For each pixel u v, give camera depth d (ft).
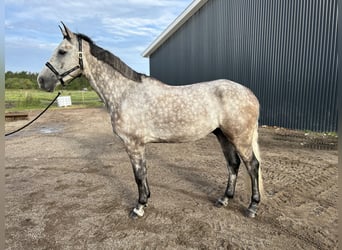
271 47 26.45
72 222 8.99
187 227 8.44
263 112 28.04
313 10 22.74
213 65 33.94
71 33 8.53
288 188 11.33
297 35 24.12
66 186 12.35
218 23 32.40
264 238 7.78
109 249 7.46
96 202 10.53
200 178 12.96
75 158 17.34
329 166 14.21
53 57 8.61
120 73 8.61
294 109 25.09
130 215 9.18
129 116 8.38
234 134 8.35
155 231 8.27
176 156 17.22
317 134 22.58
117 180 13.08
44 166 15.67
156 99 8.30
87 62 8.70
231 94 8.25
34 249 7.55
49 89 8.72
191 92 8.41
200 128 8.32
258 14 27.35
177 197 10.72
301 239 7.69
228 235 7.95
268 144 19.60
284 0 24.85
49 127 31.09
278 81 26.22
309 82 23.59
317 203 9.91
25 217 9.40
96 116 41.04
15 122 35.27
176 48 41.09
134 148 8.68
